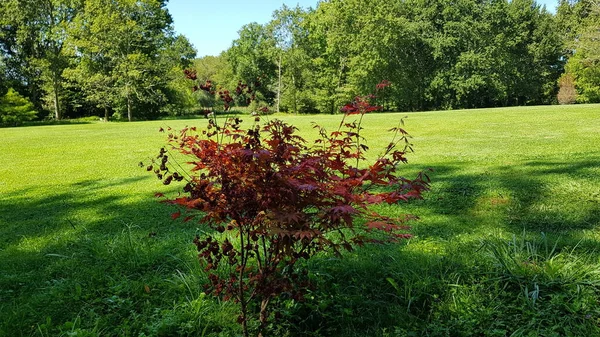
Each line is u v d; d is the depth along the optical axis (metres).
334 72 46.22
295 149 2.49
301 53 48.25
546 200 5.38
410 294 3.23
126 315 3.19
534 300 2.91
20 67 40.56
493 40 42.84
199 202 2.40
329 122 20.14
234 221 2.60
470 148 10.07
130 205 6.27
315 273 3.48
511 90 45.50
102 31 35.47
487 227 4.62
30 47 40.81
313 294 3.24
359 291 3.37
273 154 2.38
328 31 44.94
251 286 3.25
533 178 6.42
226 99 2.71
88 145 14.11
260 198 2.36
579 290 3.01
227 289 2.74
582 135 11.20
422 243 4.24
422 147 10.64
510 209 5.19
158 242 4.56
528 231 4.45
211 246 2.58
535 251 3.56
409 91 45.12
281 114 47.94
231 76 59.38
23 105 35.81
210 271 3.54
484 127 14.70
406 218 3.17
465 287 3.19
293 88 48.81
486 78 43.31
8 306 3.36
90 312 3.15
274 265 2.64
